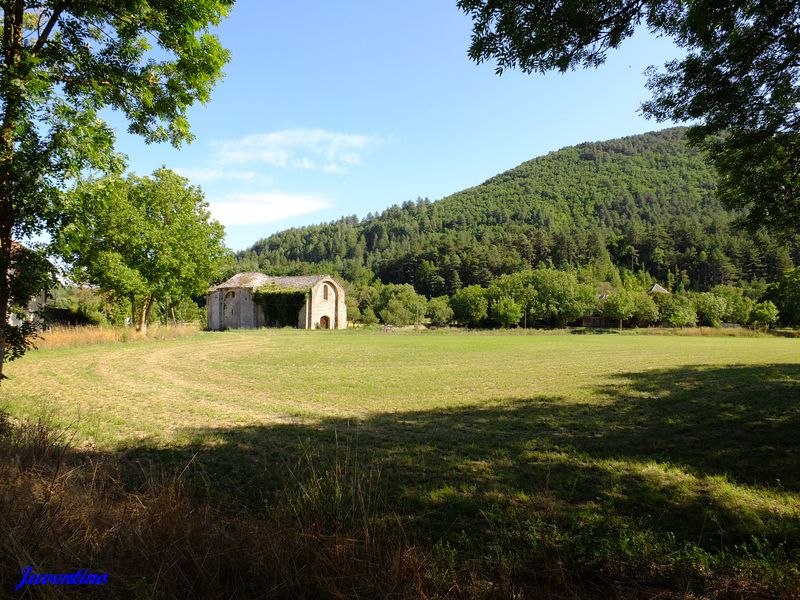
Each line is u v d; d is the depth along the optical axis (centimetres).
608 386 1539
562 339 4722
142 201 3434
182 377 1639
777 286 6581
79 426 873
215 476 616
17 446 557
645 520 486
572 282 7738
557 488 594
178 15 725
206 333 4600
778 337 5650
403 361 2353
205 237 3709
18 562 286
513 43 493
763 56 588
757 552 390
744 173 823
